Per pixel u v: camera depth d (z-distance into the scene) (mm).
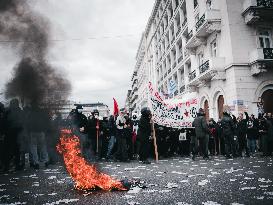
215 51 22047
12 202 4207
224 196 4105
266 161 9219
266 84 18844
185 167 8352
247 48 18984
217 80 21031
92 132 12211
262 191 4344
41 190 5129
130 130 12602
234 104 18609
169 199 4047
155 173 7086
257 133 13555
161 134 13250
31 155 9203
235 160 10211
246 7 18844
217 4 20703
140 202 3900
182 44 31875
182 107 13000
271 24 19375
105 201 4016
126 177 6402
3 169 8945
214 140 14320
